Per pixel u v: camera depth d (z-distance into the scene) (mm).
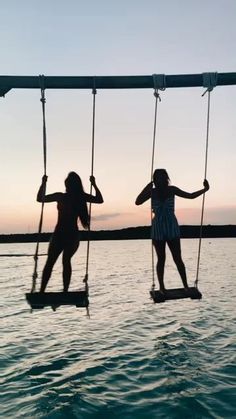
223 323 9664
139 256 49188
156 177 4844
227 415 4742
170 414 4816
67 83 4746
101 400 5297
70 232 4527
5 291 17547
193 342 8031
